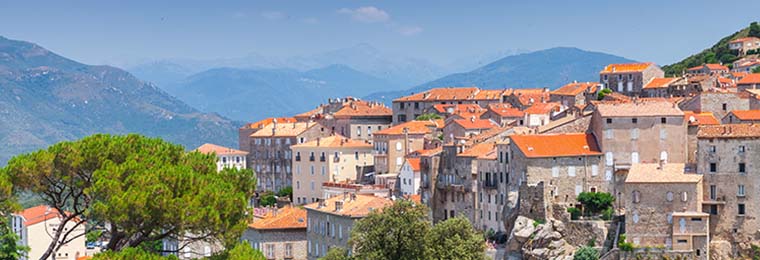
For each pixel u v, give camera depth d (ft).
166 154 396.78
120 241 383.86
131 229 361.71
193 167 401.08
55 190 383.86
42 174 372.58
